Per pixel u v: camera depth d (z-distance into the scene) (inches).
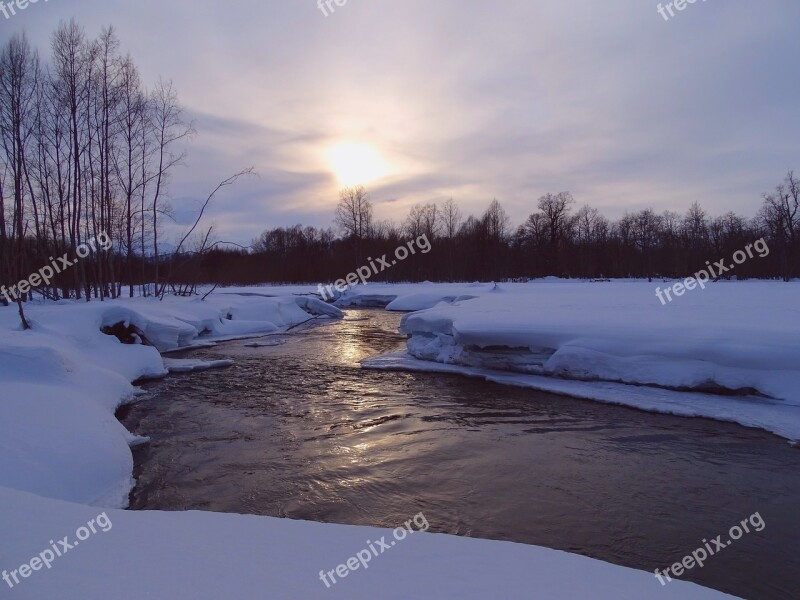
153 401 471.2
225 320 1035.3
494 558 146.5
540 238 2881.4
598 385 484.7
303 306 1376.7
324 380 561.9
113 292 1013.2
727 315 593.3
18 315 611.2
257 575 126.6
